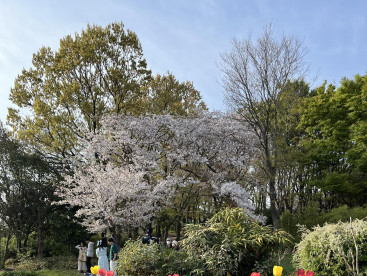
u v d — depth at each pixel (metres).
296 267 6.24
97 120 19.52
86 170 16.39
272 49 20.52
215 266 5.04
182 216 18.67
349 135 21.61
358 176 22.42
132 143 17.19
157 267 5.73
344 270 5.39
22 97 20.67
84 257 13.69
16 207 17.28
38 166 18.11
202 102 26.28
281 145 20.95
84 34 20.05
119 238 15.24
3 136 18.41
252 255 5.23
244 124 21.52
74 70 19.83
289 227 17.05
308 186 22.30
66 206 17.25
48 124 19.42
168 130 18.98
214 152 19.22
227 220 5.48
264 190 20.16
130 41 20.64
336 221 16.48
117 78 19.77
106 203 14.10
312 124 24.75
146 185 15.73
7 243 17.44
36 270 14.55
